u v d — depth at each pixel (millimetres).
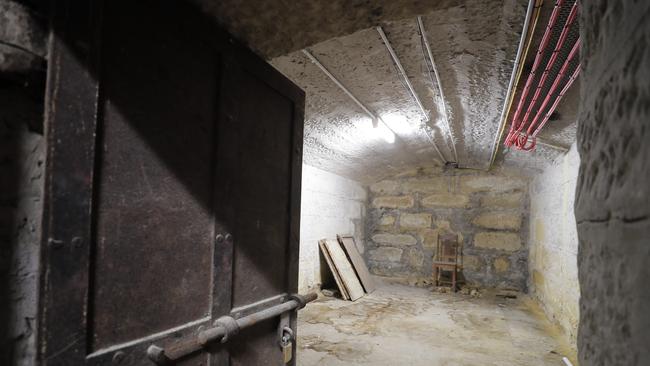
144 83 761
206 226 916
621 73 425
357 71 2025
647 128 359
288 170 1287
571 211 2807
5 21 550
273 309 1118
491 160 4277
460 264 5055
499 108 2385
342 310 3596
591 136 529
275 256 1206
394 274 5426
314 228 4168
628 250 400
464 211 5145
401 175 5547
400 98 2438
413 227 5391
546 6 1250
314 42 1161
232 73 1006
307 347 2578
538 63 1534
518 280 4770
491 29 1504
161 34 801
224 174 970
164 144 806
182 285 841
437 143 3846
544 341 2793
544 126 2527
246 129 1064
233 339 1004
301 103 1370
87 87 641
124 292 710
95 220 662
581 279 569
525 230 4812
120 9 711
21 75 577
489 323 3246
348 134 3256
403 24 1537
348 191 5074
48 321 575
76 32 624
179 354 791
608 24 468
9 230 576
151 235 771
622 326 415
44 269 571
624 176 414
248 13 975
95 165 664
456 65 1895
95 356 646
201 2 905
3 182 572
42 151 618
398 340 2756
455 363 2352
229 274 983
